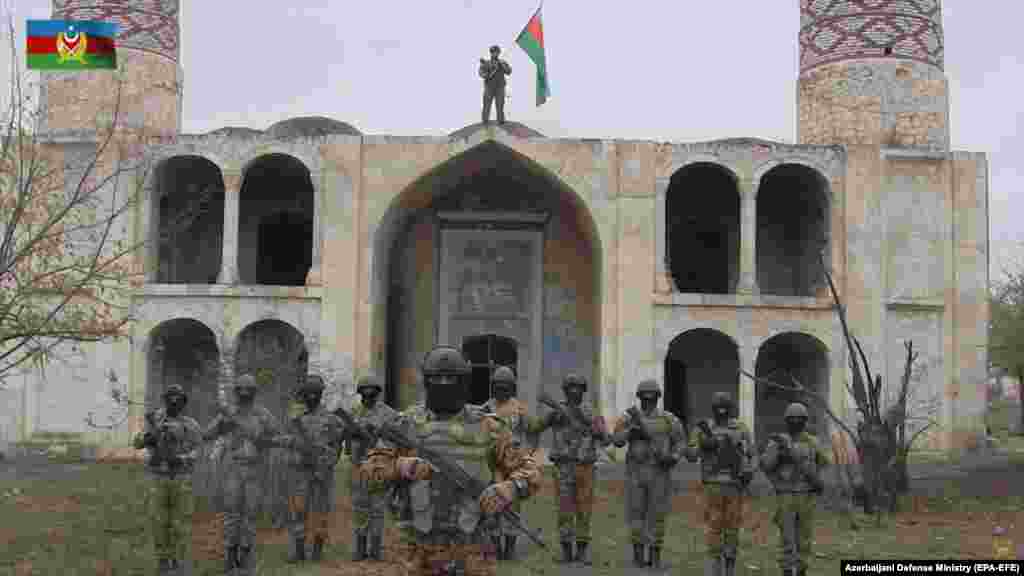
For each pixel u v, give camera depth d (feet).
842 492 51.37
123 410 70.85
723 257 81.87
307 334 71.41
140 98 74.79
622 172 72.49
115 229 71.56
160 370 74.95
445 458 18.28
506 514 18.16
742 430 32.68
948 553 37.68
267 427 33.99
